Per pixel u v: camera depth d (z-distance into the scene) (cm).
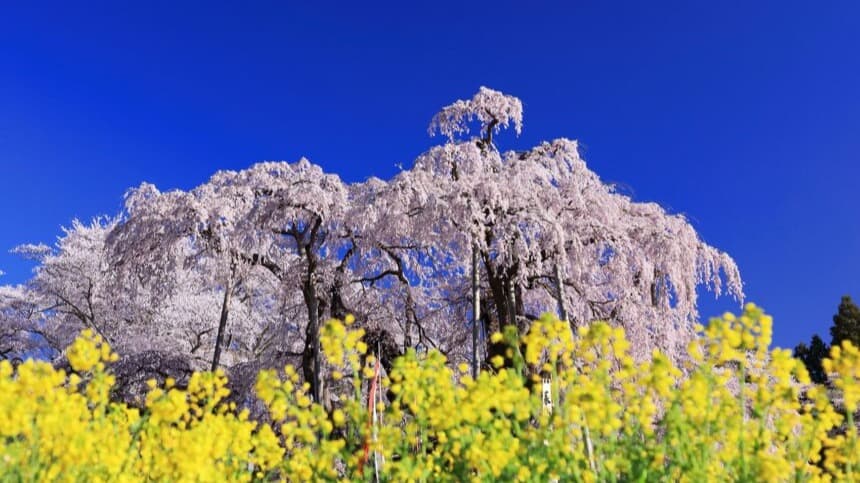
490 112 1450
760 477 313
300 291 1606
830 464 341
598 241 1270
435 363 369
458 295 1633
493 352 1175
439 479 352
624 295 1330
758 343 339
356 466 366
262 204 1376
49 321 2094
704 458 329
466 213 1171
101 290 1917
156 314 1895
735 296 1373
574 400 328
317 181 1410
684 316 1330
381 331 1473
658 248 1278
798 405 347
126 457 355
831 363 337
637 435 343
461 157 1360
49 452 336
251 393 1441
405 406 412
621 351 346
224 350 1912
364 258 1422
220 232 1352
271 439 396
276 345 1661
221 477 377
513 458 337
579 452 337
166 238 1370
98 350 365
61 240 2020
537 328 355
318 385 1248
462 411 337
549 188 1316
